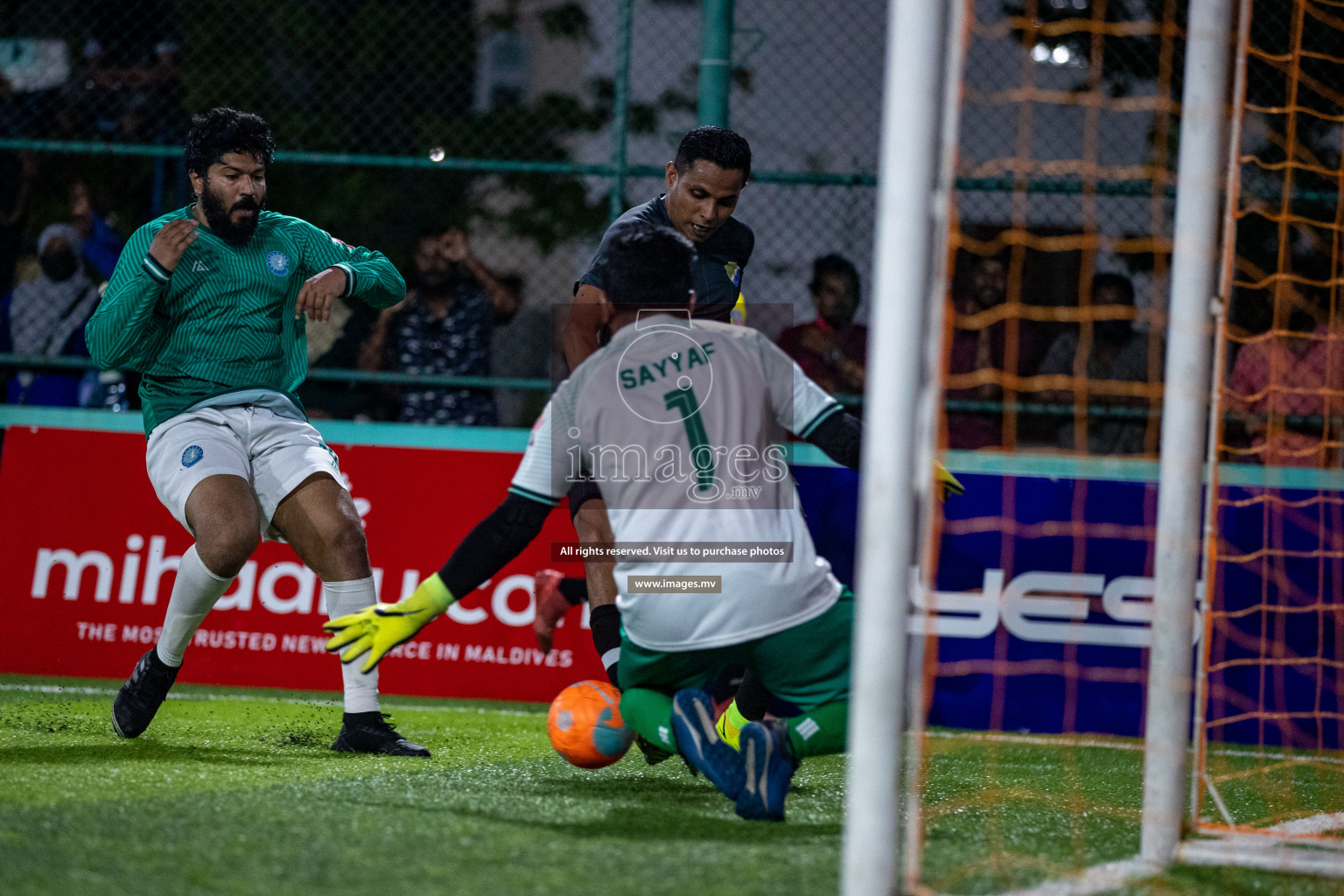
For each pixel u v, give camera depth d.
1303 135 21.09
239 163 13.47
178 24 27.62
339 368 22.47
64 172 23.83
